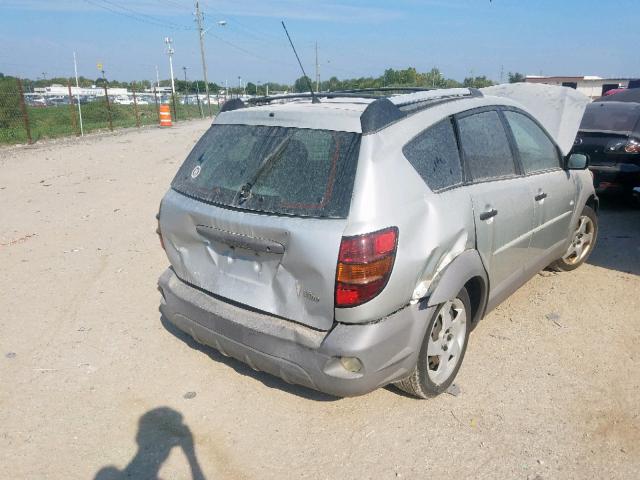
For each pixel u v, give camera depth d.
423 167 3.18
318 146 3.04
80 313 4.80
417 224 3.02
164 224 3.64
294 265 2.90
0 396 3.60
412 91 4.23
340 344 2.82
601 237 6.82
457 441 3.13
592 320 4.58
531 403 3.46
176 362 4.00
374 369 2.91
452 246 3.26
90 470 2.95
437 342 3.41
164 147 17.81
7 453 3.07
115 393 3.63
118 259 6.20
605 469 2.91
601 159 7.87
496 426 3.25
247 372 3.86
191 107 53.25
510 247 3.98
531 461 2.97
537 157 4.50
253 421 3.34
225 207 3.20
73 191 10.04
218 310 3.26
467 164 3.58
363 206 2.81
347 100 3.70
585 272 5.62
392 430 3.23
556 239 4.86
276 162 3.14
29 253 6.41
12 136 20.19
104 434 3.24
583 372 3.80
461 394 3.57
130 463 3.00
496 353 4.07
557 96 6.21
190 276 3.51
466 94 4.00
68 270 5.84
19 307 4.91
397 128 3.11
